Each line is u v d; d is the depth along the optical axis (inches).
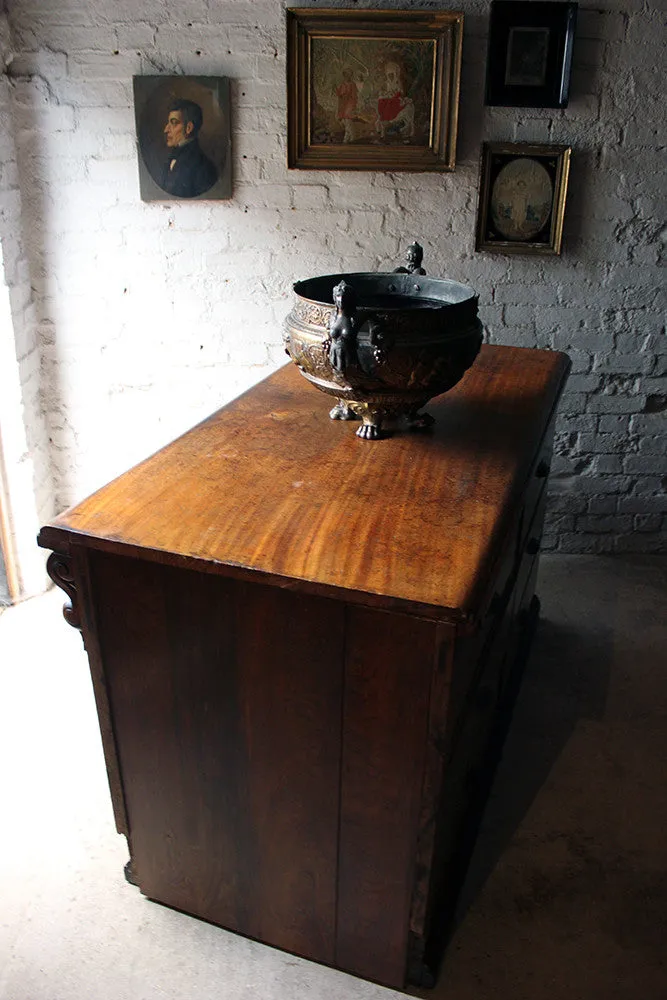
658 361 116.0
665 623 111.0
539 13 99.2
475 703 67.9
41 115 104.3
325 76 102.0
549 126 105.1
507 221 108.8
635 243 110.0
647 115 104.0
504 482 66.2
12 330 105.8
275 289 113.3
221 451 70.8
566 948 69.0
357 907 63.7
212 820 65.7
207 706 61.1
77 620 62.0
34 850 77.3
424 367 67.8
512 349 100.9
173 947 68.7
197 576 56.8
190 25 101.0
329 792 60.3
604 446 121.0
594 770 87.4
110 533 57.5
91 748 89.0
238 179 107.7
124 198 108.3
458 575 53.4
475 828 77.4
